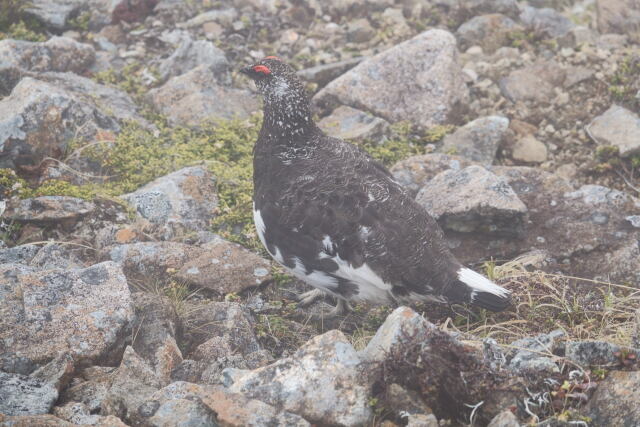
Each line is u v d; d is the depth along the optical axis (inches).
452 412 286.8
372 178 354.9
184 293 382.9
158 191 435.5
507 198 413.1
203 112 511.5
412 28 624.7
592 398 281.7
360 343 355.3
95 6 620.7
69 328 315.3
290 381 281.6
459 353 284.4
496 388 282.7
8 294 333.4
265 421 263.1
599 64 570.6
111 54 581.0
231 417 264.1
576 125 530.6
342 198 343.3
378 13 638.5
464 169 439.2
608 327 360.2
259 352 329.4
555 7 700.0
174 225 425.1
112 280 334.0
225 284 389.1
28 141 451.8
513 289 390.0
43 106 457.7
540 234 430.9
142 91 540.7
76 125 467.8
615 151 495.2
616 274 406.3
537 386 287.6
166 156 478.3
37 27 599.5
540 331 364.8
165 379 313.6
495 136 503.5
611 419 271.9
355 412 273.9
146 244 399.5
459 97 537.0
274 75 366.3
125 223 424.2
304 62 588.1
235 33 611.8
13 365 303.6
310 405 276.1
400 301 356.8
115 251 393.1
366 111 533.0
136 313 341.4
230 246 409.7
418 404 279.9
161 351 321.1
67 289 327.9
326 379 280.2
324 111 539.8
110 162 460.1
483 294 340.2
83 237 410.9
